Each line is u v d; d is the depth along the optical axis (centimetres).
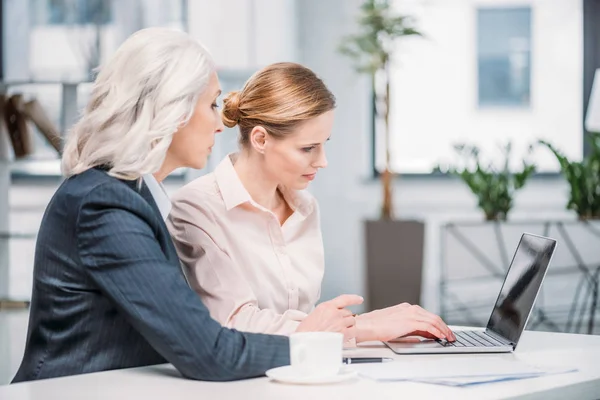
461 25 724
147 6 718
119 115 170
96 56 742
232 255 216
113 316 170
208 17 627
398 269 639
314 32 718
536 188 707
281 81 211
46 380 160
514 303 200
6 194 623
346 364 171
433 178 721
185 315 160
